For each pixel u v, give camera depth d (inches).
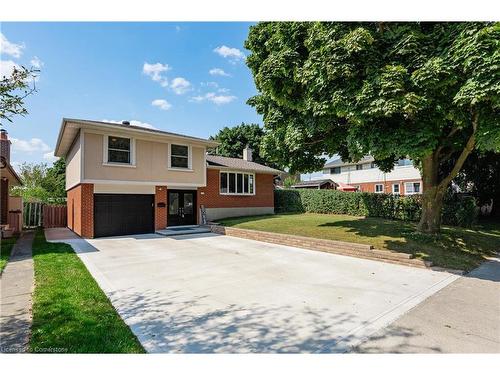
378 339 143.8
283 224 557.0
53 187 1005.2
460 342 141.6
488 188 653.3
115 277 254.1
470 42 232.7
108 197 526.0
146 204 575.2
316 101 317.7
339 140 421.7
